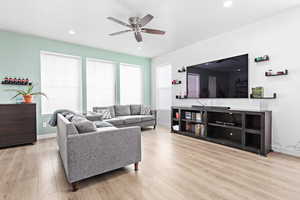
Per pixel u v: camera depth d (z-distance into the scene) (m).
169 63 5.20
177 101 4.93
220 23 3.11
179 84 4.86
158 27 3.28
